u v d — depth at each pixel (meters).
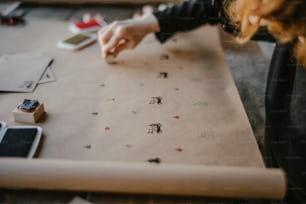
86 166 0.42
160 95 0.62
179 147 0.50
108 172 0.41
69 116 0.56
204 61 0.75
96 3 1.09
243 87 0.84
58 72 0.68
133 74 0.69
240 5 0.51
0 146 0.48
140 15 0.97
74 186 0.42
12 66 0.69
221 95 0.63
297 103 0.66
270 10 0.43
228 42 1.01
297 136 0.62
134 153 0.49
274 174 0.41
